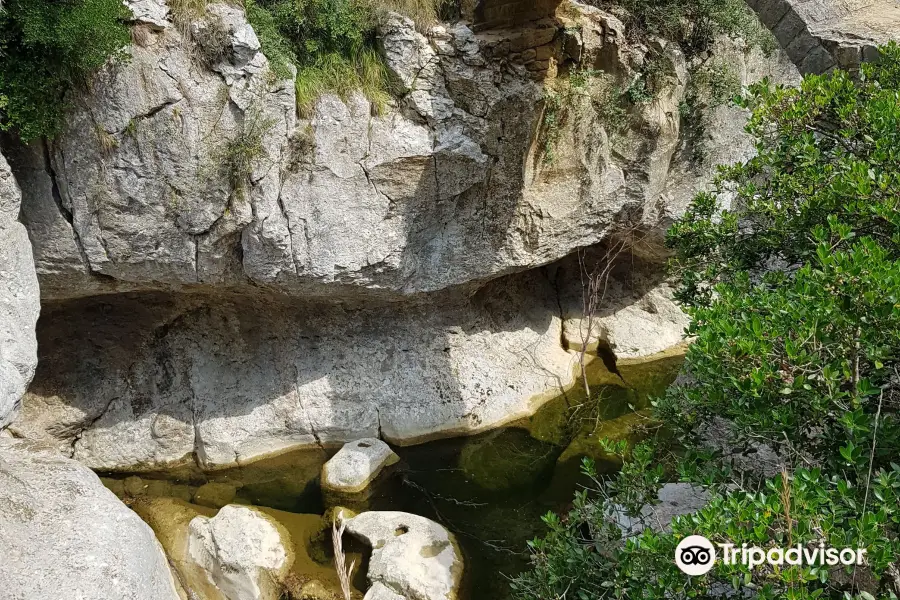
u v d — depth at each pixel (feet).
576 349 38.73
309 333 32.32
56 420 29.07
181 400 30.83
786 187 18.24
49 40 20.52
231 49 23.20
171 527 25.52
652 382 36.76
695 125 34.09
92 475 19.58
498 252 32.37
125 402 30.30
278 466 30.60
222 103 23.62
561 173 32.04
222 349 31.60
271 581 23.22
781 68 36.88
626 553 14.05
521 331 37.47
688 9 32.09
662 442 19.11
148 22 22.36
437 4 28.37
